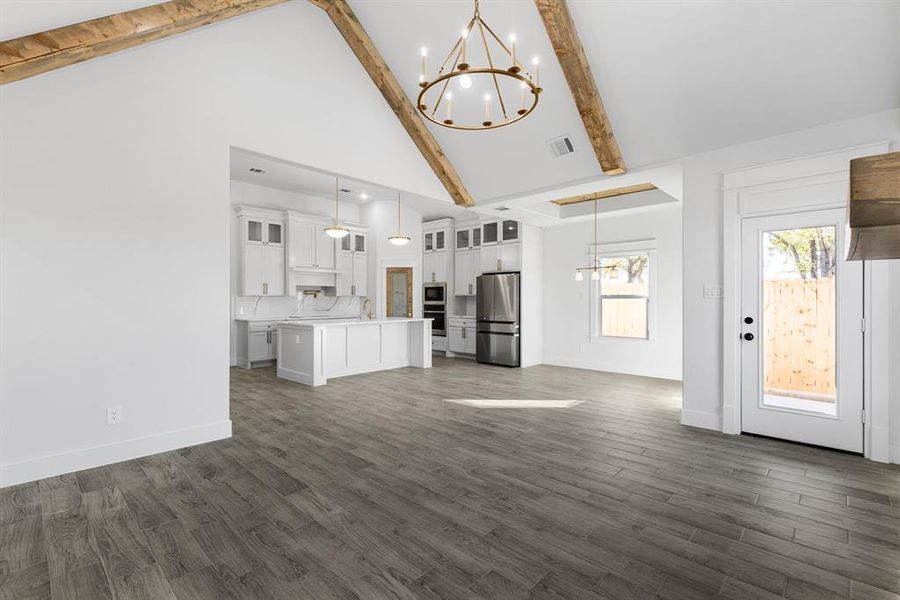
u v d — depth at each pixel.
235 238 7.44
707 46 3.23
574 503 2.53
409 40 4.16
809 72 3.11
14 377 2.79
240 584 1.83
